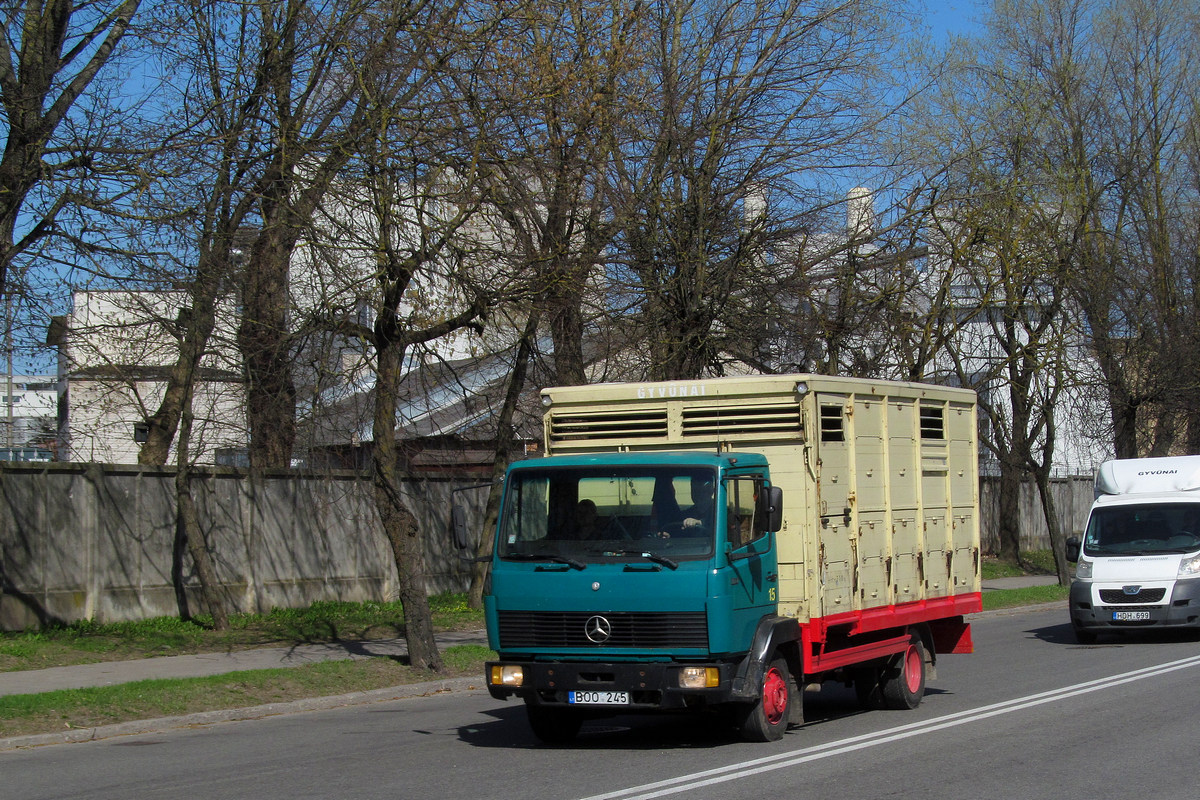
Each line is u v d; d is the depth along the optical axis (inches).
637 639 371.6
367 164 562.9
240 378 711.7
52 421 1051.9
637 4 700.7
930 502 505.0
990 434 1264.8
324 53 608.1
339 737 434.9
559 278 600.4
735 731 432.1
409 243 587.5
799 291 773.9
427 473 893.2
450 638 717.3
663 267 742.5
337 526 818.8
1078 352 1167.0
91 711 453.4
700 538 373.7
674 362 745.0
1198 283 1231.5
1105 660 657.6
